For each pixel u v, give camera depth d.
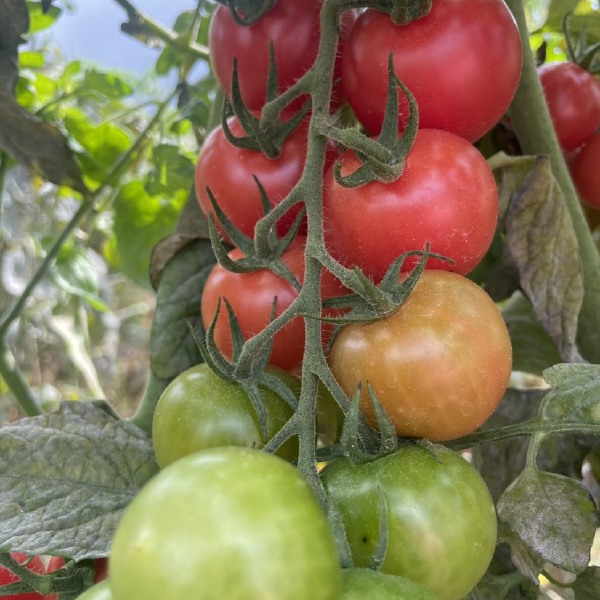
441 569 0.11
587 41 0.23
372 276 0.13
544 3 0.24
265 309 0.14
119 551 0.08
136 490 0.15
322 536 0.08
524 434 0.13
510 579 0.16
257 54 0.16
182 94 0.23
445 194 0.13
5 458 0.15
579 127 0.19
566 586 0.16
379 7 0.14
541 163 0.16
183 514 0.08
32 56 0.29
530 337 0.20
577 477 0.18
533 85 0.17
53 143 0.23
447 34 0.14
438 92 0.14
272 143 0.15
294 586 0.08
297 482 0.09
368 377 0.12
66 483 0.14
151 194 0.27
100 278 0.61
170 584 0.08
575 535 0.13
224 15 0.16
